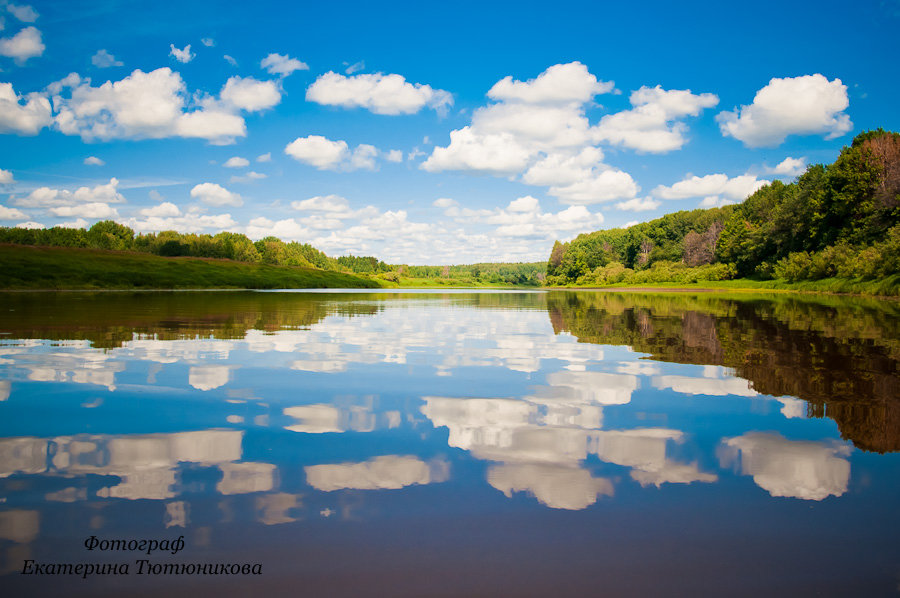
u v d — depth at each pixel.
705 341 11.15
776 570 2.51
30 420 4.90
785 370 7.59
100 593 2.32
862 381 6.79
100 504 3.14
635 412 5.25
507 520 2.97
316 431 4.59
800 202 65.69
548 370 7.64
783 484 3.46
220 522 2.94
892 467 3.76
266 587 2.37
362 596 2.30
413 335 12.53
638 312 21.91
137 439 4.36
